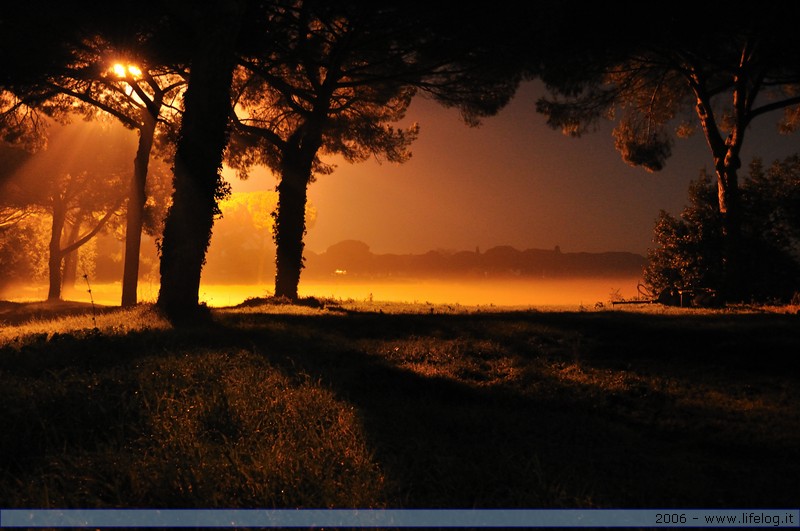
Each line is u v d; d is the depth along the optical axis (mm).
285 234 26094
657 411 7539
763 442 6242
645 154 32188
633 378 9219
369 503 4094
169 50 20797
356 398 7379
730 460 5703
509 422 6609
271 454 4777
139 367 7766
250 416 5820
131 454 4859
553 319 16109
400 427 6156
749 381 9258
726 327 13938
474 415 6824
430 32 21812
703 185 30766
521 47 21297
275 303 23469
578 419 6918
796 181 27859
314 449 5102
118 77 23188
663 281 29438
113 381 6773
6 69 20531
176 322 14570
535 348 11680
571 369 9914
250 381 7254
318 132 25703
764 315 17391
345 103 27969
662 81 29859
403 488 4473
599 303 25844
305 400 6574
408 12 20266
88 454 4809
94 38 20703
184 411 5891
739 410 7547
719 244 27578
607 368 10078
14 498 4059
